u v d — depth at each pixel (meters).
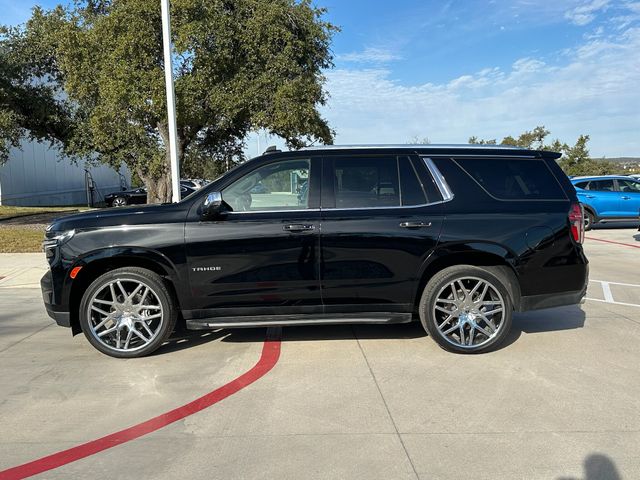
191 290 4.70
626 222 17.02
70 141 19.22
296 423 3.53
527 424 3.47
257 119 14.38
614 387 4.06
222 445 3.24
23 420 3.61
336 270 4.71
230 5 15.07
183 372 4.48
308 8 15.95
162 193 17.02
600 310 6.43
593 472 2.91
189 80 13.21
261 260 4.68
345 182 4.85
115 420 3.60
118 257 4.66
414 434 3.36
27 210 23.14
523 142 45.88
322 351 4.98
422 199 4.83
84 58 14.24
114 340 4.85
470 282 4.86
